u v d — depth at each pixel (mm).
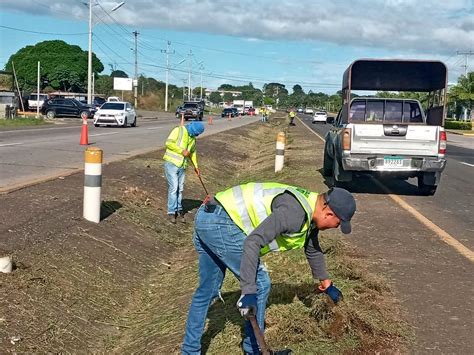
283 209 3783
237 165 20578
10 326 5094
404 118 13242
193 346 4461
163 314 5891
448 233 8664
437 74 13344
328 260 6496
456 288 5988
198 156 18781
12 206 8500
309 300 5156
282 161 16031
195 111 55562
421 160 11859
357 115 13281
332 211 3834
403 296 5680
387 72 13539
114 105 36750
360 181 14391
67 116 46594
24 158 15711
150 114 72938
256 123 56781
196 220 4199
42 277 6109
